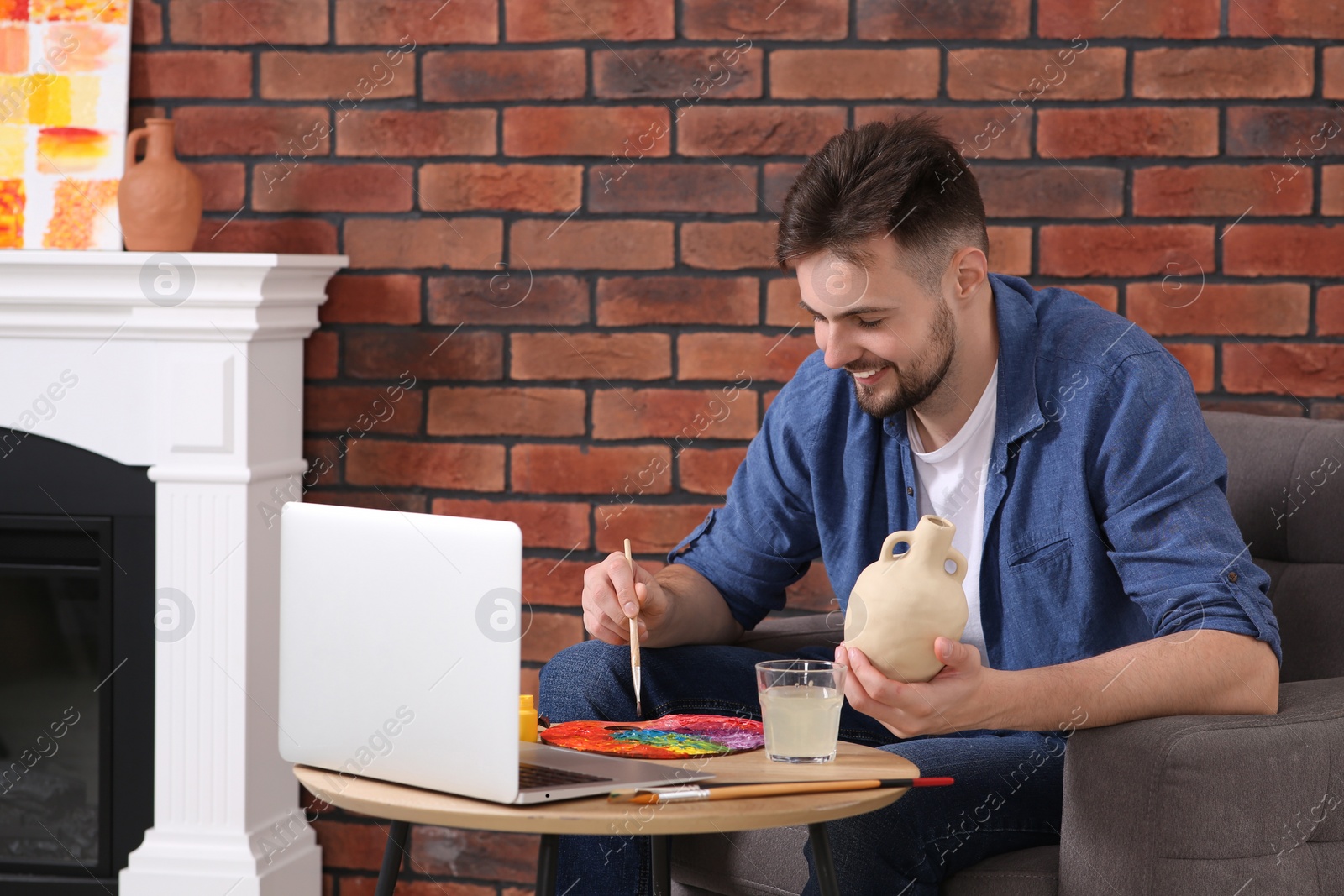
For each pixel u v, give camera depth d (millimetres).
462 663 1002
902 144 1309
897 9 1963
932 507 1499
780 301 2016
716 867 1359
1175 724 1147
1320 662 1515
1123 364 1360
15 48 2113
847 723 1497
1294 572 1579
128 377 1971
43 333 1971
